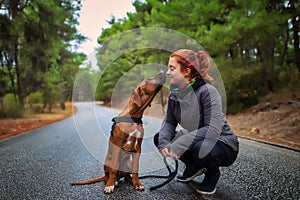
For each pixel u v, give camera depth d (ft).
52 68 59.93
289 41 33.12
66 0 39.65
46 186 7.16
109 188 6.63
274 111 23.13
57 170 8.98
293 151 12.28
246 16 23.25
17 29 30.09
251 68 26.50
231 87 27.09
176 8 29.17
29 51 40.11
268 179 7.64
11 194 6.52
